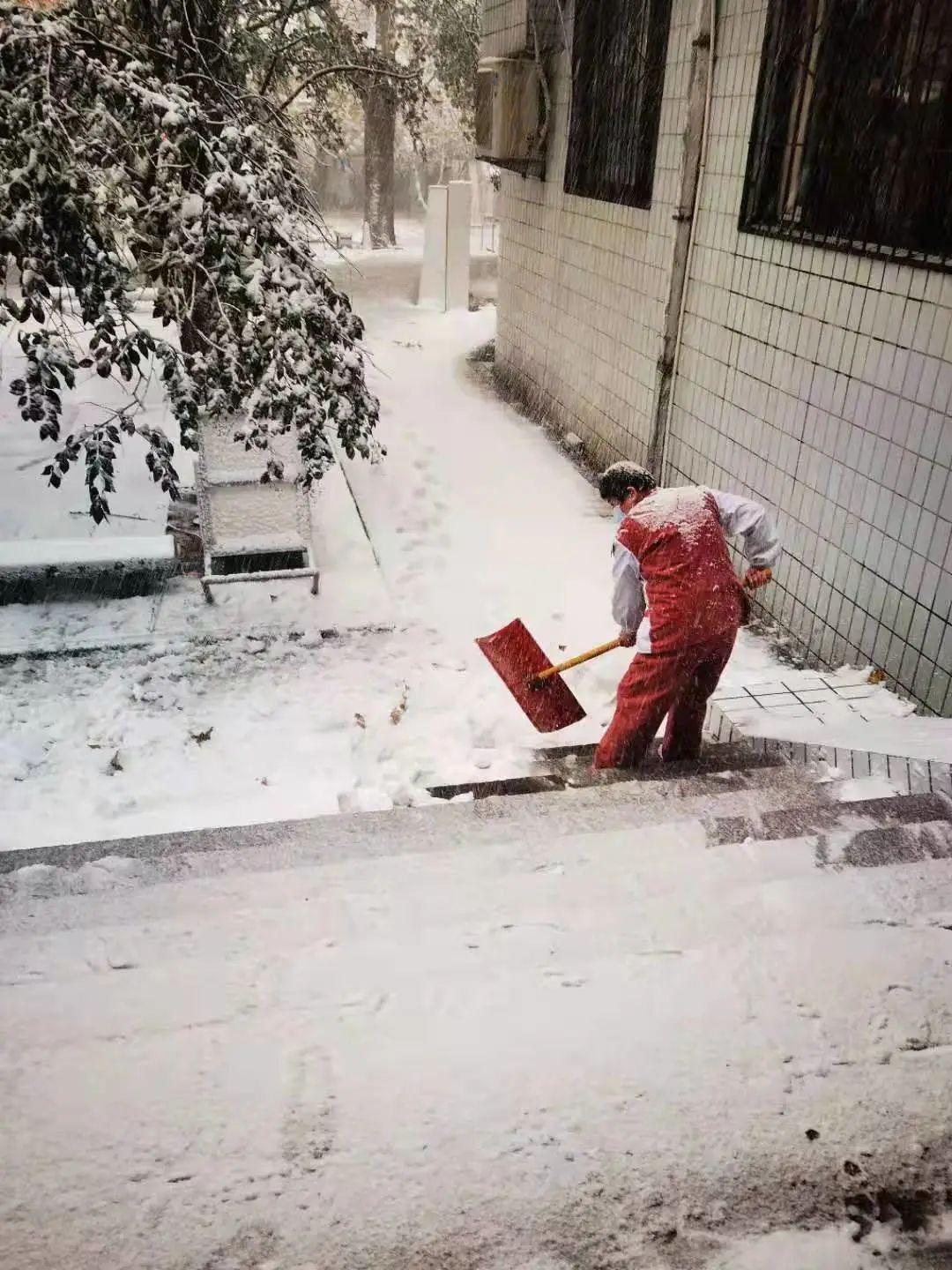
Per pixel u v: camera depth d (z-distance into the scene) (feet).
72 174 15.44
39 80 15.71
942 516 14.62
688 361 23.80
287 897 7.23
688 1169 4.86
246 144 17.79
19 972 6.35
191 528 22.21
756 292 20.07
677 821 8.25
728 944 6.59
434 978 6.27
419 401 38.52
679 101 23.31
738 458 21.45
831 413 17.53
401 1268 4.35
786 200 19.15
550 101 33.30
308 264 18.34
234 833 8.56
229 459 19.81
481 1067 5.51
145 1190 4.73
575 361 32.86
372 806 11.70
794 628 19.33
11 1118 5.15
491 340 50.01
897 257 15.28
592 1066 5.51
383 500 27.43
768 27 18.69
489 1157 4.92
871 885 7.24
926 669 15.19
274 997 6.10
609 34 27.76
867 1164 4.90
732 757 12.26
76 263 16.21
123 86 16.10
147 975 6.31
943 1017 5.91
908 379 15.26
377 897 7.19
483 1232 4.52
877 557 16.35
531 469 31.04
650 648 12.15
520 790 11.89
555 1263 4.38
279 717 16.55
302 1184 4.77
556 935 6.70
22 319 15.96
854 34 16.29
